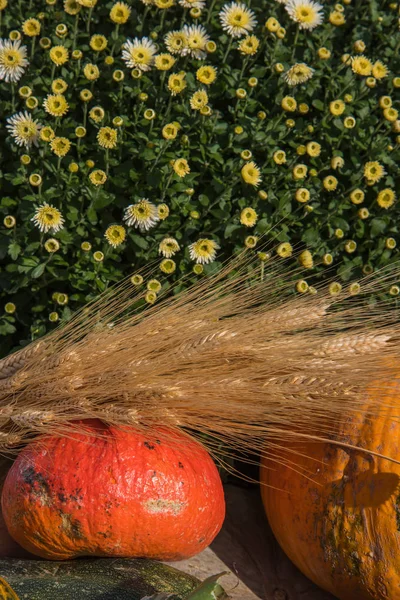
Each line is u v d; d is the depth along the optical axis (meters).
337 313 2.70
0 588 2.08
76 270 2.99
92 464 2.40
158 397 2.44
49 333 2.74
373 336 2.57
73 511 2.37
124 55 3.01
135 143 3.11
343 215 3.15
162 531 2.40
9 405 2.51
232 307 2.72
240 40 3.30
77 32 3.28
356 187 3.07
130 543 2.41
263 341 2.56
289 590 2.70
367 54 3.52
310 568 2.58
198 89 3.11
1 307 3.18
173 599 2.21
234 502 3.03
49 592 2.27
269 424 2.62
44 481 2.40
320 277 3.19
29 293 3.08
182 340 2.55
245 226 3.02
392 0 3.63
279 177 3.06
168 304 2.93
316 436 2.51
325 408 2.47
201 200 2.99
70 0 3.14
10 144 2.99
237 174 3.00
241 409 2.50
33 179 2.86
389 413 2.45
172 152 3.02
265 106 3.29
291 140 3.20
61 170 2.96
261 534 2.92
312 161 3.13
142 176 3.03
